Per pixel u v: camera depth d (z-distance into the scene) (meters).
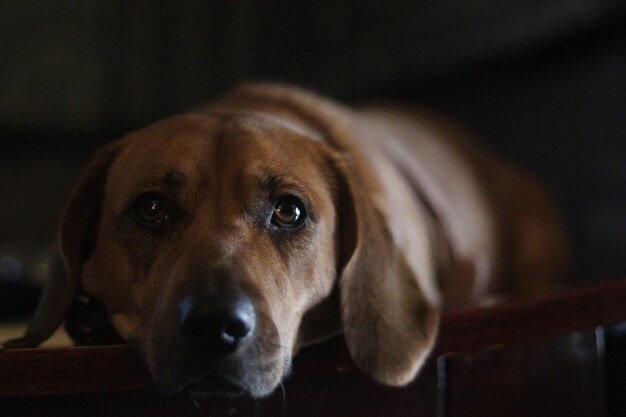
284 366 1.49
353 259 1.72
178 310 1.33
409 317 1.76
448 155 3.09
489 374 1.58
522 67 3.38
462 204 2.96
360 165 2.09
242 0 4.35
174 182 1.56
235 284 1.37
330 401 1.55
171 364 1.33
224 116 1.78
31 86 4.01
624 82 2.93
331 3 4.04
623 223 3.00
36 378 1.30
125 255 1.61
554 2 3.00
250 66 4.36
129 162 1.69
